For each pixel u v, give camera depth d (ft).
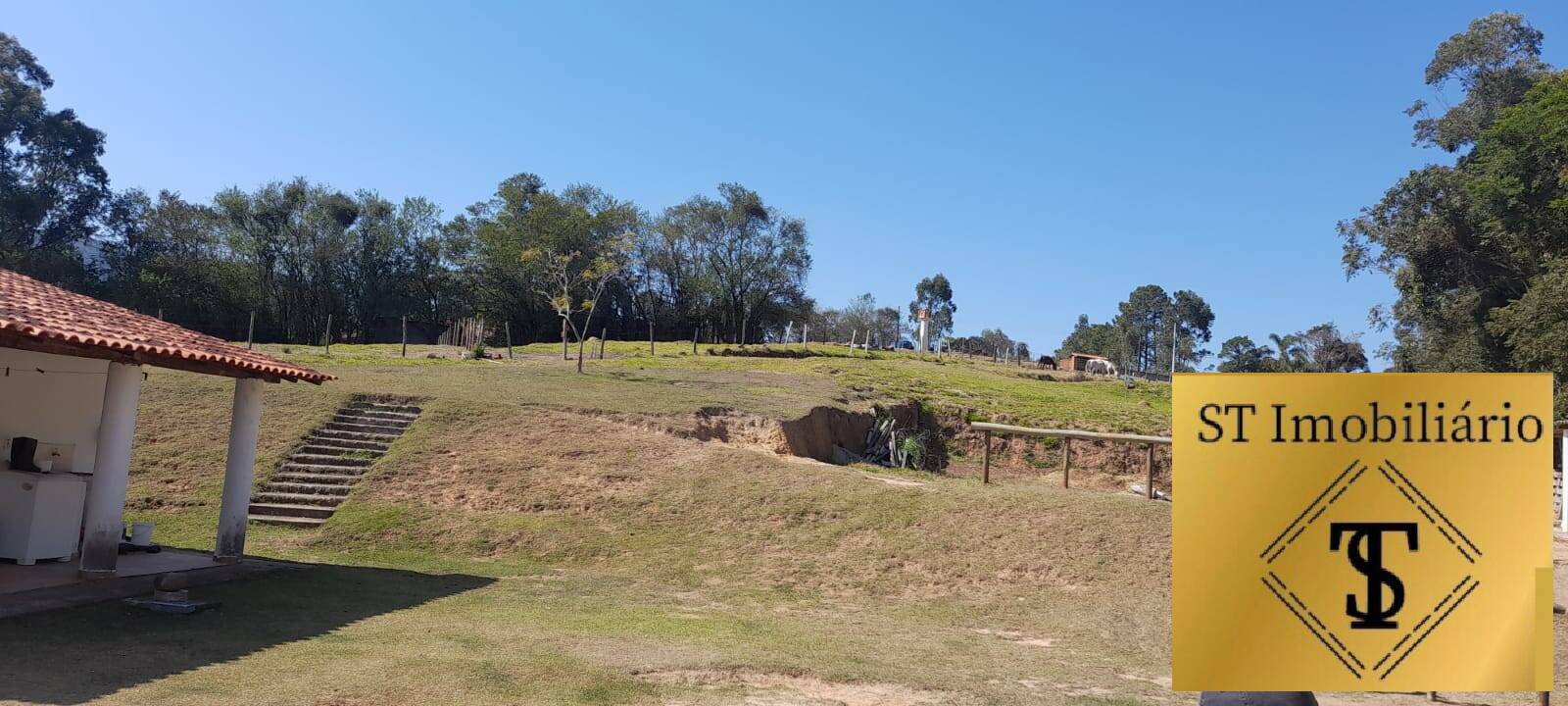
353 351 126.72
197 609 32.07
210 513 54.44
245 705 21.43
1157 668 33.71
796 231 227.81
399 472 60.44
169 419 66.64
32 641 26.21
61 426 43.83
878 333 270.26
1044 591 45.50
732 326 230.48
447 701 22.86
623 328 227.61
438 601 38.45
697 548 51.52
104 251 217.36
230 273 207.21
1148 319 394.73
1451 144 156.46
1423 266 142.00
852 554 50.31
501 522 54.44
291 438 64.18
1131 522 52.08
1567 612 40.91
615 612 38.73
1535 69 149.18
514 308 218.59
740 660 29.48
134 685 22.52
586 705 23.47
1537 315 107.55
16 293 36.76
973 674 30.37
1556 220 119.75
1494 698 28.91
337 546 50.93
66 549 40.19
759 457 65.36
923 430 103.76
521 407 73.05
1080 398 136.77
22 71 211.41
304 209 209.77
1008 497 56.54
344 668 25.50
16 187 201.16
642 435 68.33
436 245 219.82
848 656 31.89
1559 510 72.90
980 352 263.70
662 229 223.30
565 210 217.56
